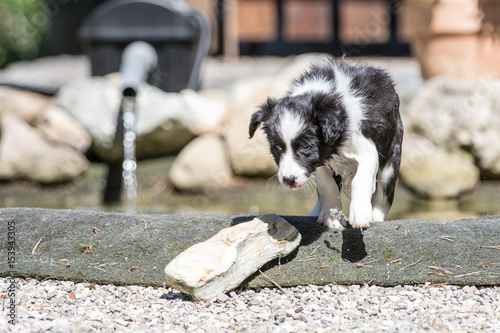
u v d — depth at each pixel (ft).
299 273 14.44
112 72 33.47
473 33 27.68
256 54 51.37
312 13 59.88
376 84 15.11
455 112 27.96
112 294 14.14
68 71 40.98
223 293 13.62
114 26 32.89
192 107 30.42
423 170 27.55
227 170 29.37
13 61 57.57
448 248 14.70
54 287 14.40
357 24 55.88
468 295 13.43
